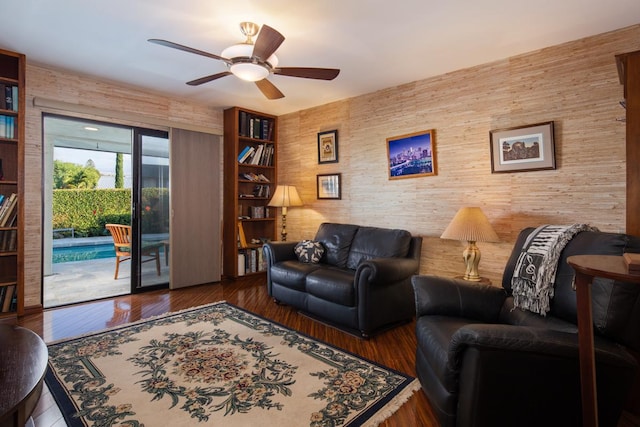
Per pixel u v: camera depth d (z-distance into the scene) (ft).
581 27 8.09
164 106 13.78
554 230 6.21
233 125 15.25
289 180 16.28
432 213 11.37
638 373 5.54
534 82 9.32
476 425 4.30
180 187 14.11
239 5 7.23
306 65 10.34
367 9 7.36
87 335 8.83
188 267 14.32
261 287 14.29
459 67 10.57
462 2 7.09
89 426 5.24
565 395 4.21
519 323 5.85
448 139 10.96
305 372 7.04
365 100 13.23
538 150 9.16
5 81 9.69
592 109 8.43
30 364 4.11
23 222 9.97
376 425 5.43
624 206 7.98
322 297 9.86
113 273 16.92
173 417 5.49
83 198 25.72
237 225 15.44
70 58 10.10
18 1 7.14
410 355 7.98
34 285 10.82
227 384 6.52
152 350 7.96
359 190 13.44
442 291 6.68
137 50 9.53
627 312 4.60
